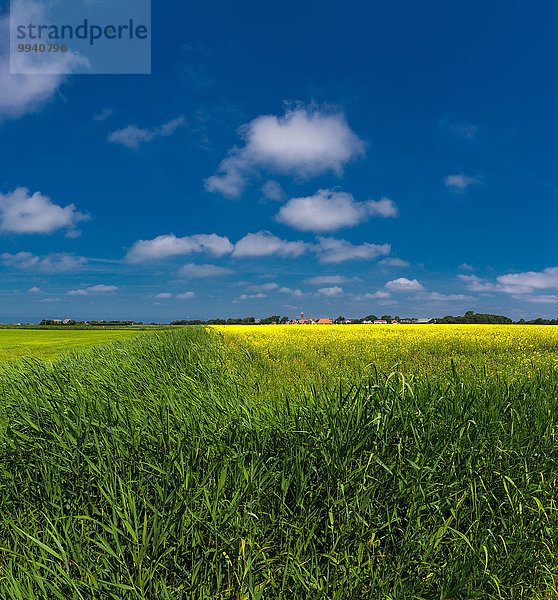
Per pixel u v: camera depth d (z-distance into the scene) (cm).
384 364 802
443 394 294
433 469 218
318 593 180
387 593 188
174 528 195
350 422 242
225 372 519
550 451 266
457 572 198
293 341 1527
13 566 193
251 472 216
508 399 305
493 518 225
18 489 243
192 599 173
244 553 188
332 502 213
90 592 173
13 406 312
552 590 205
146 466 232
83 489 227
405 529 217
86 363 558
